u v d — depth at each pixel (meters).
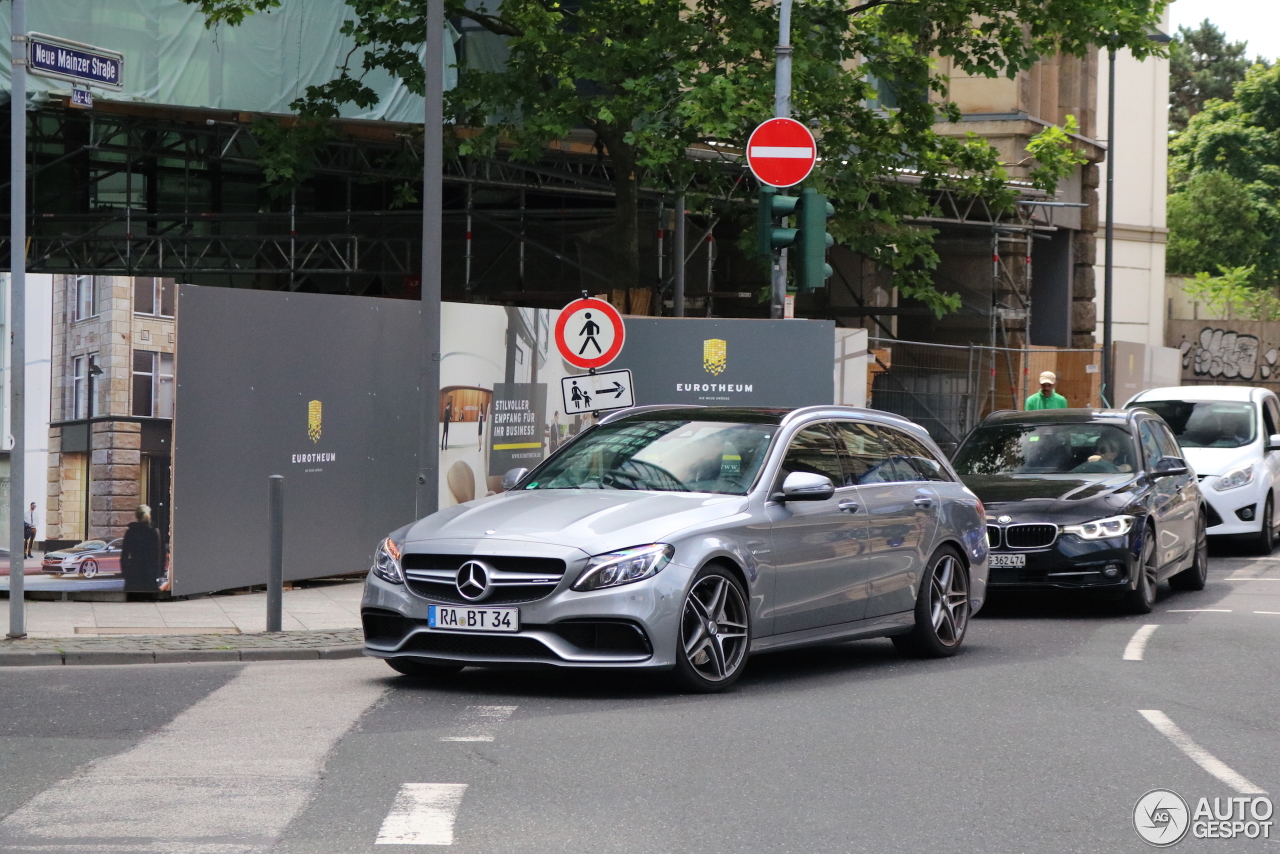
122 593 12.83
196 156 23.70
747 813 5.80
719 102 18.62
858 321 33.47
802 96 20.27
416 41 20.86
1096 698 8.58
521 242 26.98
